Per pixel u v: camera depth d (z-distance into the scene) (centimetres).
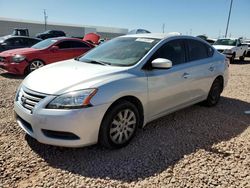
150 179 315
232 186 305
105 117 354
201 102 591
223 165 347
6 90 707
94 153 369
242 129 475
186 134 443
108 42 511
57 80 359
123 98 376
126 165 342
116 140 374
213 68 560
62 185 300
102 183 306
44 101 336
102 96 344
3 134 418
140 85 392
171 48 467
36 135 346
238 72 1223
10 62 905
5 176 313
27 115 347
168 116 525
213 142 415
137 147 390
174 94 457
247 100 680
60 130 330
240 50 1856
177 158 363
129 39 489
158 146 396
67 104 329
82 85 343
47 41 1040
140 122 412
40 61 951
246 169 340
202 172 331
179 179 316
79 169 331
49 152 368
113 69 390
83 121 332
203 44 555
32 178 311
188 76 481
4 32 5816
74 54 1036
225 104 632
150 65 417
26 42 1352
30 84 369
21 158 351
